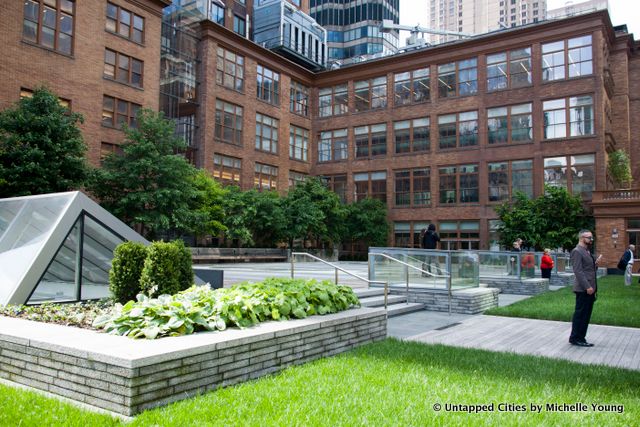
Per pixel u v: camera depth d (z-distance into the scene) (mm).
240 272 19188
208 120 35844
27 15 24422
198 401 4285
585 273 7883
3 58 23141
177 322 5176
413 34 58906
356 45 73938
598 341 8258
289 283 7645
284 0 45781
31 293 7762
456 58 39594
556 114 35000
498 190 37156
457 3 160625
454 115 39562
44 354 4668
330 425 3797
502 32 37156
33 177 19188
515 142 36375
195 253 28891
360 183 44062
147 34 30594
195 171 27047
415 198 41031
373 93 44031
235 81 38625
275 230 34562
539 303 13188
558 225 30734
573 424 4070
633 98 38188
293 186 44219
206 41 36375
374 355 6430
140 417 3863
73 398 4395
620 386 5277
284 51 44688
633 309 11898
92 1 27312
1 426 3637
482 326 9719
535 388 5105
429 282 12289
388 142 42500
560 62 35250
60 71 25531
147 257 7863
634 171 37594
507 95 37000
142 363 4102
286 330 5676
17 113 19750
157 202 24734
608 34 35875
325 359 6121
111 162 24641
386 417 4031
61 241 8250
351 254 42875
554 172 34812
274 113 42094
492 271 17688
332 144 45875
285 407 4191
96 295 9062
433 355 6543
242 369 5074
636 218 28719
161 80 33688
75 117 21375
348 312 7293
